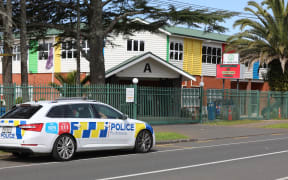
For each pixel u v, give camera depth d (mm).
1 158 11555
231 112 27891
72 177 8539
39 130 10320
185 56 35719
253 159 11516
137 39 32969
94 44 20516
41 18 20344
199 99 25547
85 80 26375
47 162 10750
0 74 38719
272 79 33500
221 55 39406
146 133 13031
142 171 9359
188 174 9000
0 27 17328
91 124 11375
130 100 20391
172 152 13188
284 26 30047
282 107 32031
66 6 19906
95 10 20375
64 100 11383
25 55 18062
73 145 10992
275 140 17875
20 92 18188
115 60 32594
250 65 32156
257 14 30922
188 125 23797
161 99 23688
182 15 19047
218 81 39188
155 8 19578
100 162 10797
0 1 17062
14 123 10406
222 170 9578
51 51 34875
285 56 31203
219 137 18609
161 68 28969
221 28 19672
